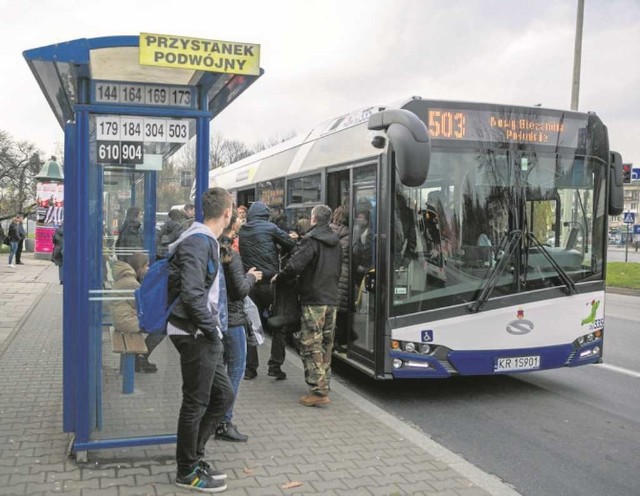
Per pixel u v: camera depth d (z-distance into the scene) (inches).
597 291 261.4
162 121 172.7
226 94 193.5
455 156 243.0
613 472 184.1
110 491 151.6
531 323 248.1
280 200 404.8
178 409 179.5
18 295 561.9
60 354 312.3
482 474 171.5
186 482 153.3
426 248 239.5
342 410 227.6
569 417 238.1
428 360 238.2
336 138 305.4
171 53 156.9
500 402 257.6
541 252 251.0
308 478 164.9
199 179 175.2
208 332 144.3
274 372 270.1
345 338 280.7
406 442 194.5
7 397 232.1
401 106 238.8
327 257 231.0
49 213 1075.9
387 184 236.2
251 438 195.3
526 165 251.1
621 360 344.2
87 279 164.7
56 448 178.2
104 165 173.5
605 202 264.1
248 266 266.8
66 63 153.0
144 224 204.4
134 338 177.5
